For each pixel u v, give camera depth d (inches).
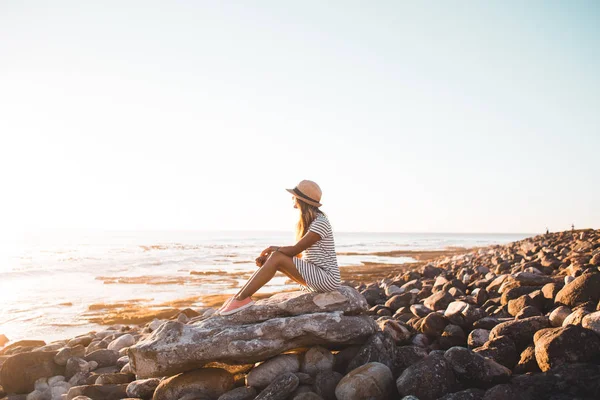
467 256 1119.0
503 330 214.4
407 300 355.6
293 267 203.9
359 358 194.5
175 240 4948.3
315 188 215.0
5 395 255.0
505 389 152.2
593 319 186.2
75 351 277.9
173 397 190.2
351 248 3240.7
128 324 564.4
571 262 406.6
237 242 4402.1
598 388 153.0
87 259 1722.4
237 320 200.8
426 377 169.5
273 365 192.4
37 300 759.7
